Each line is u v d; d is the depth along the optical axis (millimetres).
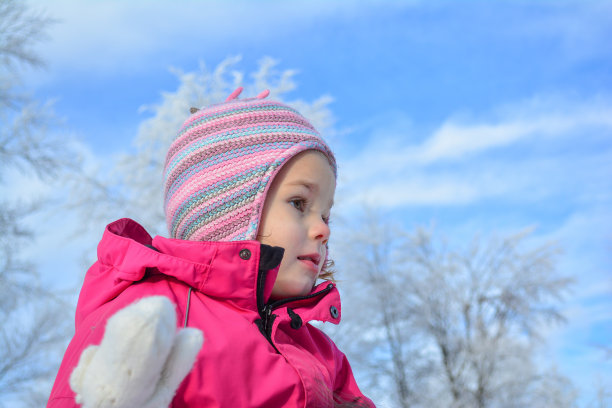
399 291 10484
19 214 7340
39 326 7406
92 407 747
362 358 9992
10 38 8055
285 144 1650
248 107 1751
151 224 6723
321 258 1670
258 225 1587
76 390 787
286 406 1248
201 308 1304
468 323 10695
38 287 7473
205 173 1637
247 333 1271
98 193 7000
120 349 752
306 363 1350
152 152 6898
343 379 1805
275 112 1747
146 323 762
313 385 1294
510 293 10820
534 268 10906
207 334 1231
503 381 10117
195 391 1143
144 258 1354
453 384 10062
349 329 10156
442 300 10664
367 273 10586
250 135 1655
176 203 1689
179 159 1708
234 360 1210
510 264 10969
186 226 1664
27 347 7348
